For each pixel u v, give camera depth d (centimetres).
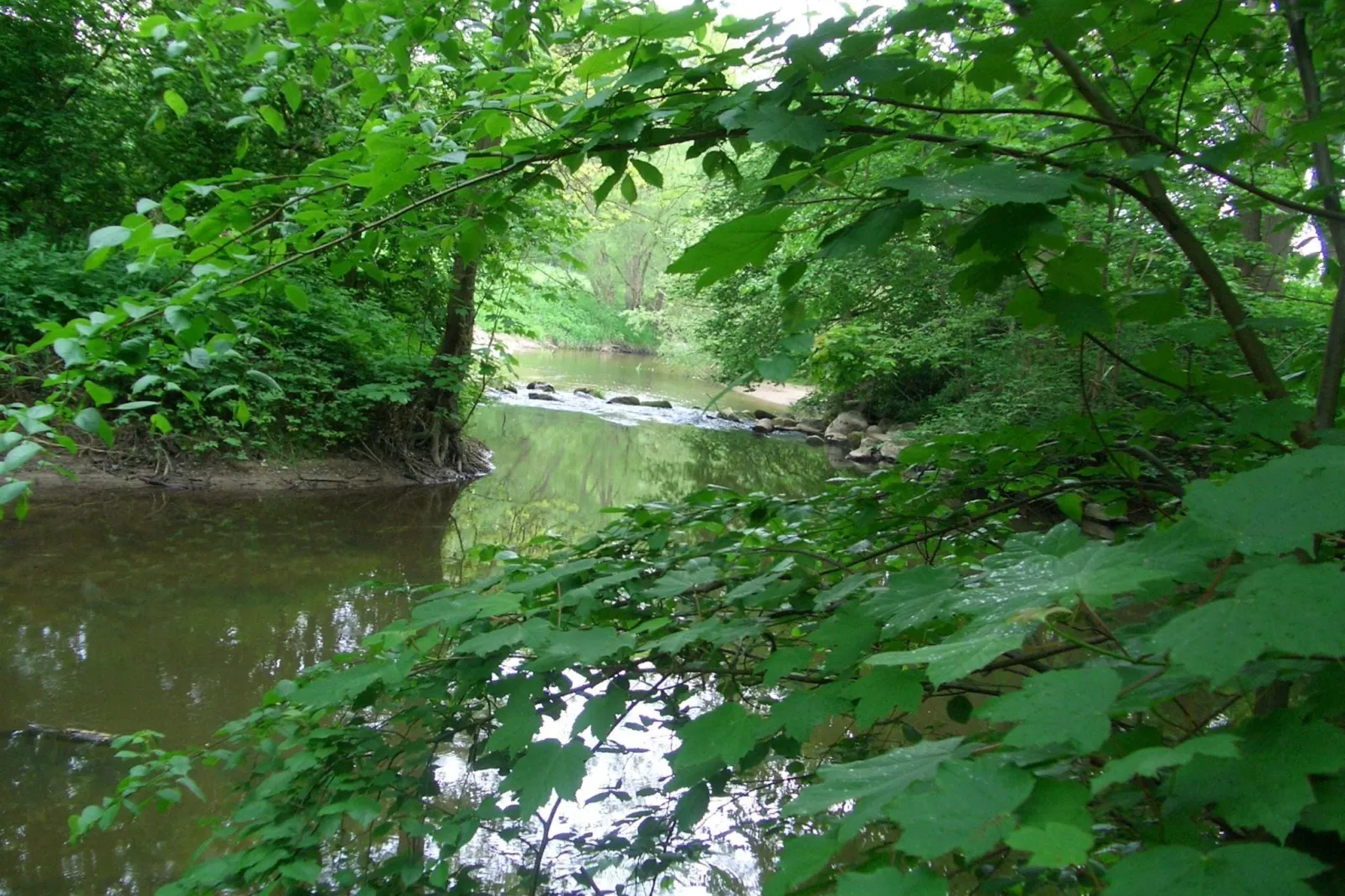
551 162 171
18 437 142
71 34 1086
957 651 80
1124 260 503
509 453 1391
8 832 315
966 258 138
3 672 468
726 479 1259
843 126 136
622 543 209
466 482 1165
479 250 193
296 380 1034
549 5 180
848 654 118
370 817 170
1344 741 68
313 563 726
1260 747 73
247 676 486
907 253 683
